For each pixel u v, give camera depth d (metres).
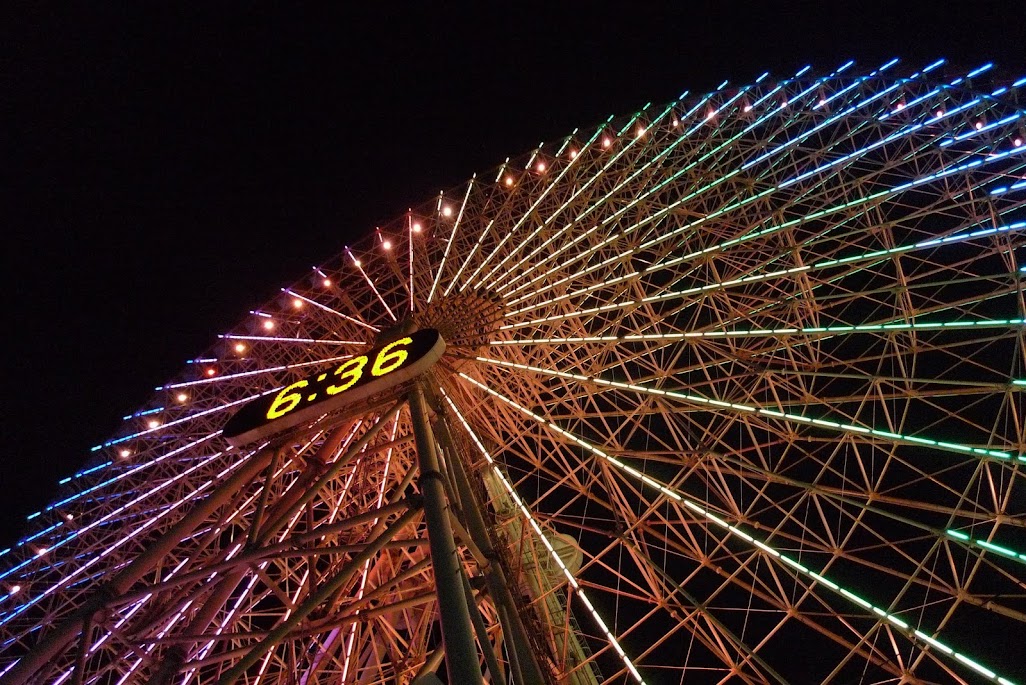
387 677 15.32
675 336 17.19
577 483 17.05
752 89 22.66
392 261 23.80
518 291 20.73
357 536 18.36
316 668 15.78
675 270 19.94
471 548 12.96
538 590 15.50
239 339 24.80
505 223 23.17
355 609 13.58
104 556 18.89
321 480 14.55
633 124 23.48
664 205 21.47
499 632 14.99
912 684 11.60
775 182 20.38
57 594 18.89
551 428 16.56
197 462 21.11
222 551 15.88
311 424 16.36
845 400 15.53
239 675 11.26
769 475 14.70
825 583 12.23
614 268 20.67
